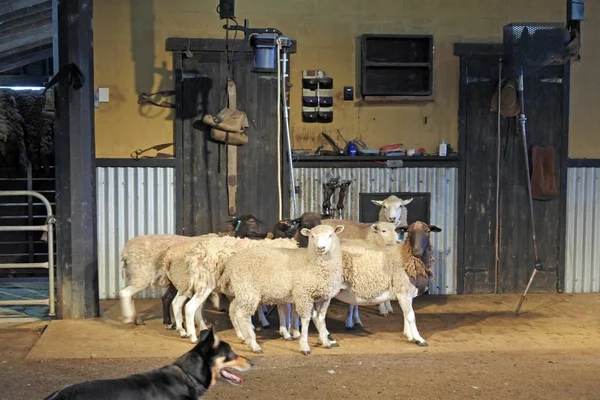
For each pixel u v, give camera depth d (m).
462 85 10.30
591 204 10.60
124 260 8.24
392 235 8.03
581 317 9.05
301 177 10.16
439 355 7.27
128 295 8.22
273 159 10.13
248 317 7.36
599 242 10.62
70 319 8.59
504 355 7.29
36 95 11.84
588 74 10.52
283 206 10.15
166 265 7.86
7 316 8.79
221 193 10.02
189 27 9.91
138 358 7.04
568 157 10.52
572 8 9.54
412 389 6.17
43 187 11.95
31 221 11.52
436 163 10.32
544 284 10.58
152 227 9.94
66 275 8.58
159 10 9.84
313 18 10.12
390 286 7.71
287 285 7.24
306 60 10.16
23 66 14.66
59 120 8.47
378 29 10.23
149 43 9.84
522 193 10.45
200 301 7.66
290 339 7.83
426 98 10.27
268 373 6.59
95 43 9.78
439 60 10.31
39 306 9.30
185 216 9.97
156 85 9.89
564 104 10.44
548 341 7.88
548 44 9.54
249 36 9.78
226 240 7.79
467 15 10.32
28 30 11.90
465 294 10.43
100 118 9.84
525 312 9.32
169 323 8.36
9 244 11.62
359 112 10.29
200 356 4.70
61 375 6.50
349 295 7.77
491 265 10.47
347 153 10.15
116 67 9.84
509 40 9.64
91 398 4.32
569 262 10.59
